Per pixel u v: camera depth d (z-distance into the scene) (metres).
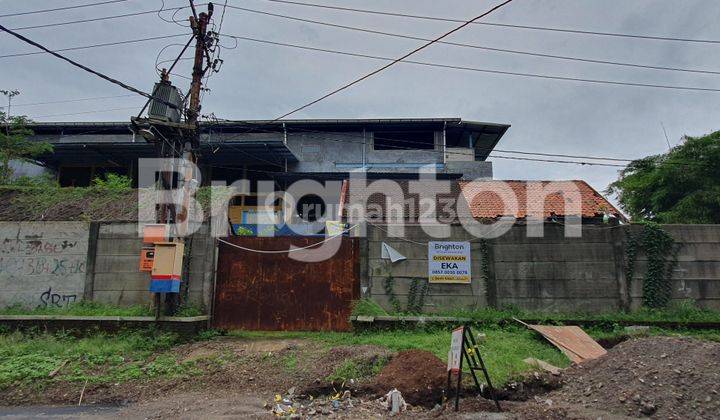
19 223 11.23
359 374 7.80
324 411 6.68
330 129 22.53
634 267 10.77
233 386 7.71
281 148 19.83
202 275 10.66
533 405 6.71
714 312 10.44
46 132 22.53
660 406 6.21
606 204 13.42
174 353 9.07
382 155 22.33
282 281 10.82
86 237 11.09
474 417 6.20
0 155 18.02
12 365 8.20
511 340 9.21
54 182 20.08
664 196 18.41
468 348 6.88
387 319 10.09
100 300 10.74
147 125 10.72
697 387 6.38
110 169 21.89
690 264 10.75
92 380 7.85
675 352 7.25
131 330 9.76
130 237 11.02
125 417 6.47
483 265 10.84
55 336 9.64
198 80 11.30
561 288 10.72
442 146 22.30
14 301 10.82
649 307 10.55
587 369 7.77
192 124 10.99
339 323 10.59
